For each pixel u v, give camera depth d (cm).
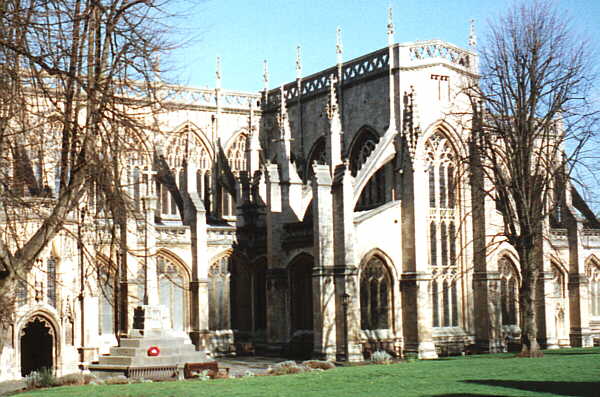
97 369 6238
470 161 7438
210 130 9506
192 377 5625
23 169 2770
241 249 8588
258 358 7931
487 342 8025
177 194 8781
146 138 2727
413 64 8194
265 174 8500
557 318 9225
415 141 7775
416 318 7556
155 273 7625
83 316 6656
